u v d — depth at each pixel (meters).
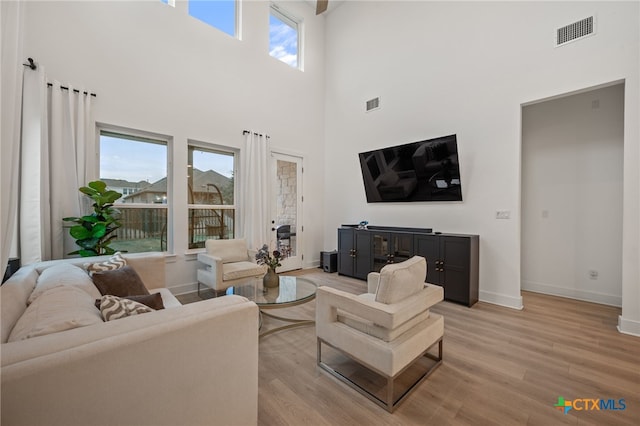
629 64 2.66
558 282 3.83
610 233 3.45
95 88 3.21
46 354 0.85
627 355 2.23
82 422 0.88
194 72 3.99
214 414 1.19
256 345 1.32
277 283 3.03
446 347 2.38
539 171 3.96
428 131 4.23
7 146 1.53
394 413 1.61
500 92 3.51
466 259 3.42
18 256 2.61
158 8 3.69
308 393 1.79
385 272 1.77
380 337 1.74
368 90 5.07
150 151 3.73
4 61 1.58
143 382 1.00
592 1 2.88
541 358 2.20
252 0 4.67
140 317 1.11
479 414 1.60
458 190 3.81
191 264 3.97
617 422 1.54
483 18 3.66
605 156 3.48
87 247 2.82
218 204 4.39
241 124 4.50
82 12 3.14
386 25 4.79
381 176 4.66
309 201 5.58
